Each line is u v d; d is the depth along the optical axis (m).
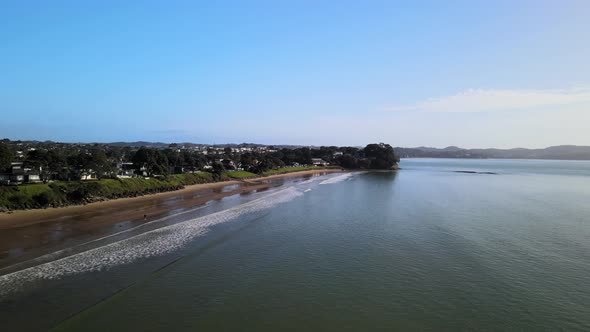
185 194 70.81
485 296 22.05
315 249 31.31
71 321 18.47
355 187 86.00
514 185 92.00
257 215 46.69
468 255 29.62
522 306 20.81
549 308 20.58
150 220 42.50
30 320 18.55
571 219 44.59
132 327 18.12
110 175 71.12
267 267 26.81
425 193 72.38
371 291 22.70
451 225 40.69
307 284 23.72
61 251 29.55
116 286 22.88
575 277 25.03
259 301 21.22
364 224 41.22
